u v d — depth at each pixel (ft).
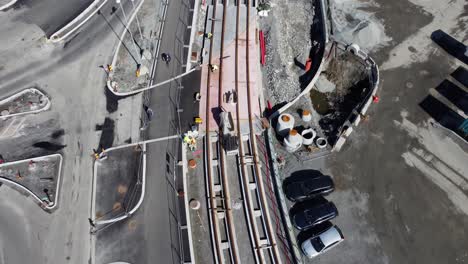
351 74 117.08
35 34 122.93
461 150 100.58
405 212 92.12
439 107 107.96
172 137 102.37
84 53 118.62
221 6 129.59
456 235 89.10
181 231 89.20
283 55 120.57
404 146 101.81
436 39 121.08
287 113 107.45
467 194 94.63
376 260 86.07
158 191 94.63
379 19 126.11
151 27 124.16
